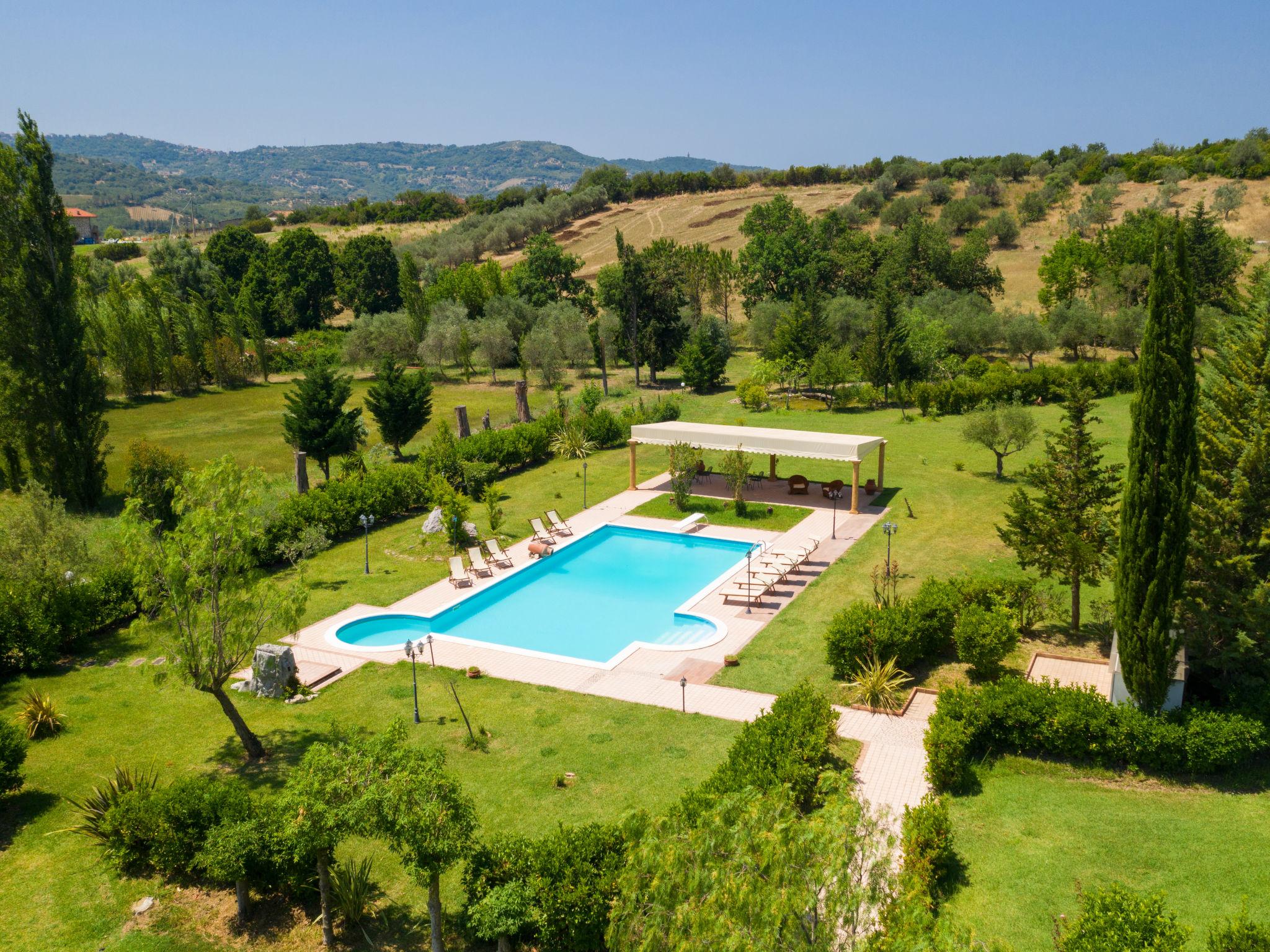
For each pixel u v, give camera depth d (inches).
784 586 1115.3
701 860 341.1
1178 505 649.6
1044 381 2116.1
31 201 1422.2
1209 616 713.0
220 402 2544.3
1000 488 1472.7
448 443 1590.8
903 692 818.2
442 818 446.0
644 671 893.2
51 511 1048.2
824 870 326.3
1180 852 551.2
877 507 1414.9
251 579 706.8
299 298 3897.6
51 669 906.1
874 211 5012.3
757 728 661.9
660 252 3334.2
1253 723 639.8
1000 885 531.2
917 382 2260.1
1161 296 645.9
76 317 1493.6
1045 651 890.7
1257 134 4884.4
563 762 707.4
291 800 474.0
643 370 2952.8
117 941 515.2
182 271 3912.4
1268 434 717.9
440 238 5083.7
